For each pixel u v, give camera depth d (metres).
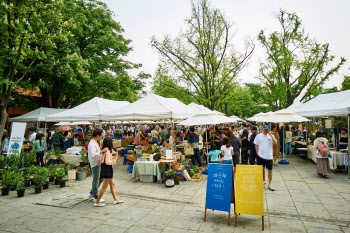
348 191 6.12
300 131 18.33
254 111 49.12
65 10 16.62
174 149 9.84
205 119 9.13
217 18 20.11
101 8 19.92
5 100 8.51
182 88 21.58
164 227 4.20
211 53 20.73
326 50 20.47
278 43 21.50
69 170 8.14
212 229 4.08
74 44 18.38
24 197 6.11
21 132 8.32
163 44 21.31
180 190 6.64
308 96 22.06
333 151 8.70
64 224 4.39
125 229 4.15
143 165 7.66
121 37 21.02
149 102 10.33
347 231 3.89
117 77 18.78
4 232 4.07
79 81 15.79
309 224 4.19
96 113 10.66
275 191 6.25
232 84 21.14
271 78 22.09
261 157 6.55
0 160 7.72
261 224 4.25
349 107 8.08
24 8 7.97
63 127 15.07
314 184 6.86
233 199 4.43
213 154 7.96
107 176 5.30
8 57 8.66
